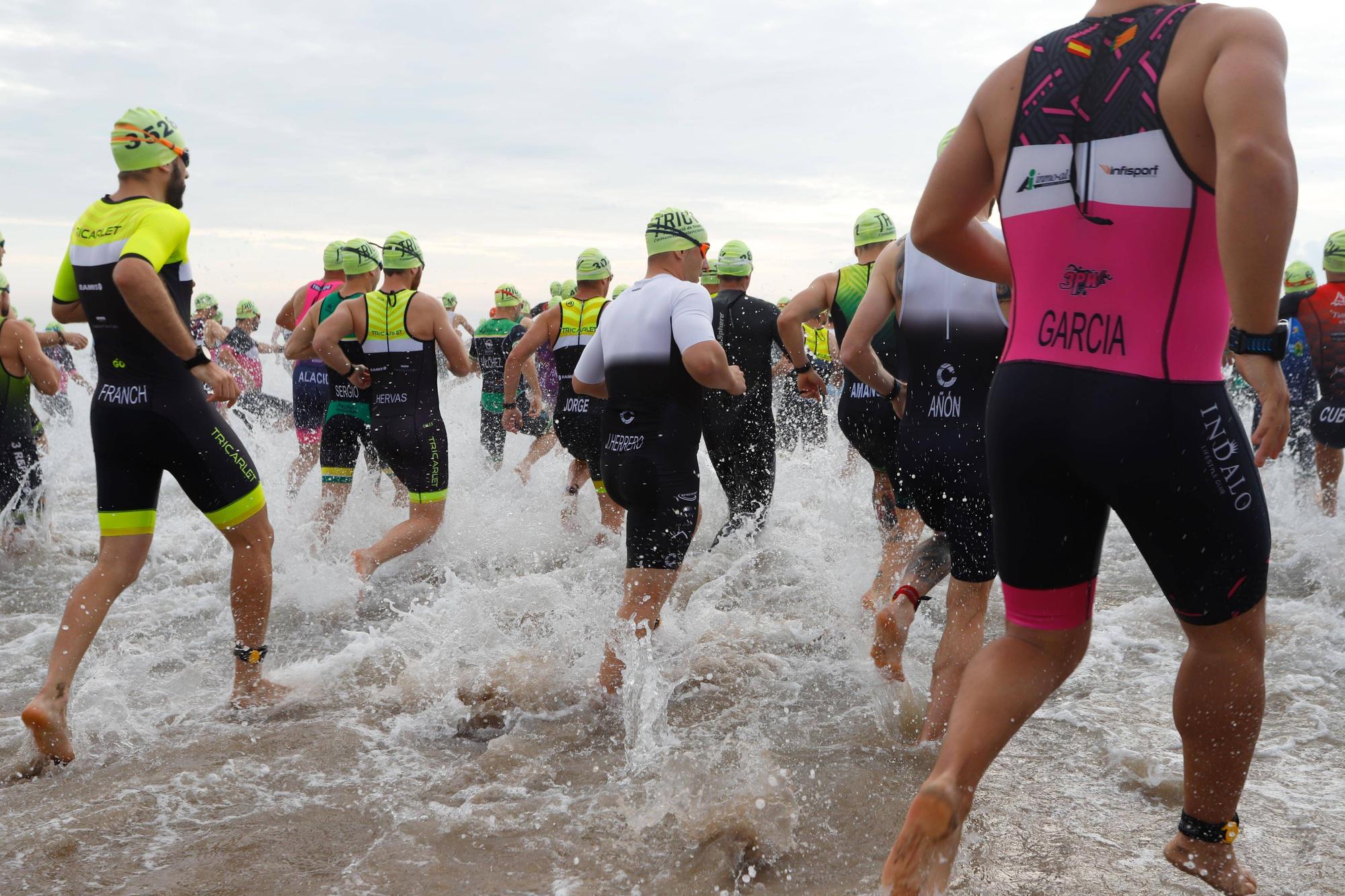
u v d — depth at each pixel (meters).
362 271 5.82
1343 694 3.23
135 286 2.90
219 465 3.19
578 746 2.94
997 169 1.71
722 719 3.14
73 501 8.07
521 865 2.25
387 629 4.32
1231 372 7.57
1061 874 2.15
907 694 3.05
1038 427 1.61
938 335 2.94
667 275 3.54
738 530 5.53
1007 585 1.73
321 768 2.81
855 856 2.28
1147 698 3.24
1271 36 1.45
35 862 2.28
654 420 3.35
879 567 4.71
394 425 5.19
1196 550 1.59
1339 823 2.36
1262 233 1.37
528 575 5.14
